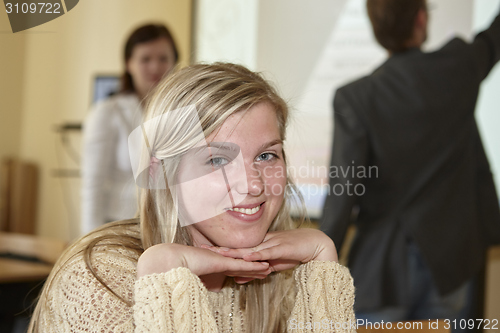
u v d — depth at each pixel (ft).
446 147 4.88
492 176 5.37
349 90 4.90
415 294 4.86
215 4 8.04
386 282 4.79
